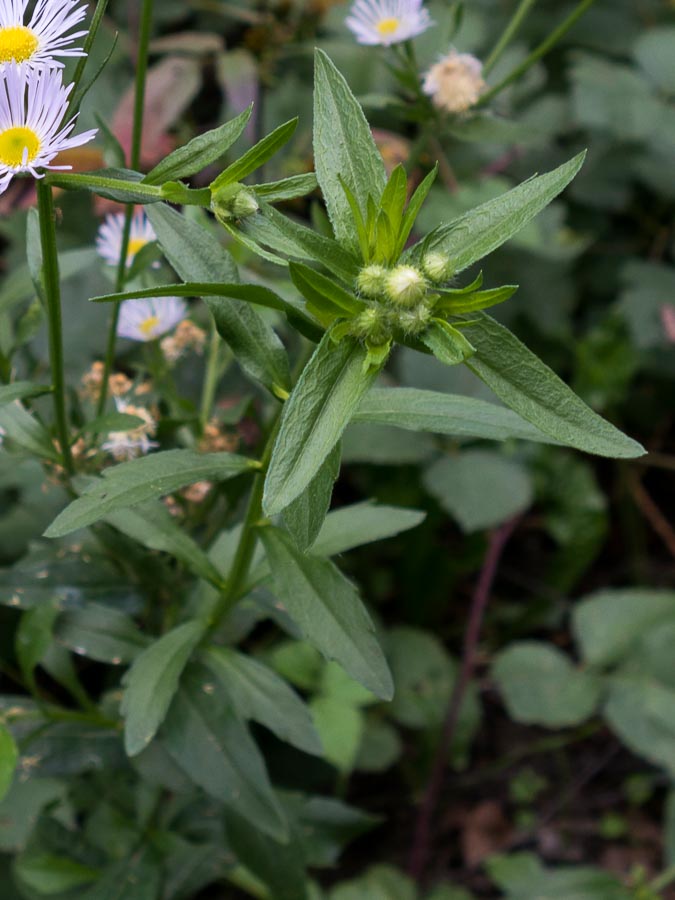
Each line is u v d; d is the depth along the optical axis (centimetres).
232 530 24
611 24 49
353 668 19
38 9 17
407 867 41
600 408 46
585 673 42
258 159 17
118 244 26
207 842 29
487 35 47
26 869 28
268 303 16
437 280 16
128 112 38
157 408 27
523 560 49
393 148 38
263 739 37
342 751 36
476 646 46
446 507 39
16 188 37
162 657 22
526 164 46
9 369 23
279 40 42
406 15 28
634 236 49
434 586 44
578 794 44
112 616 24
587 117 46
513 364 16
